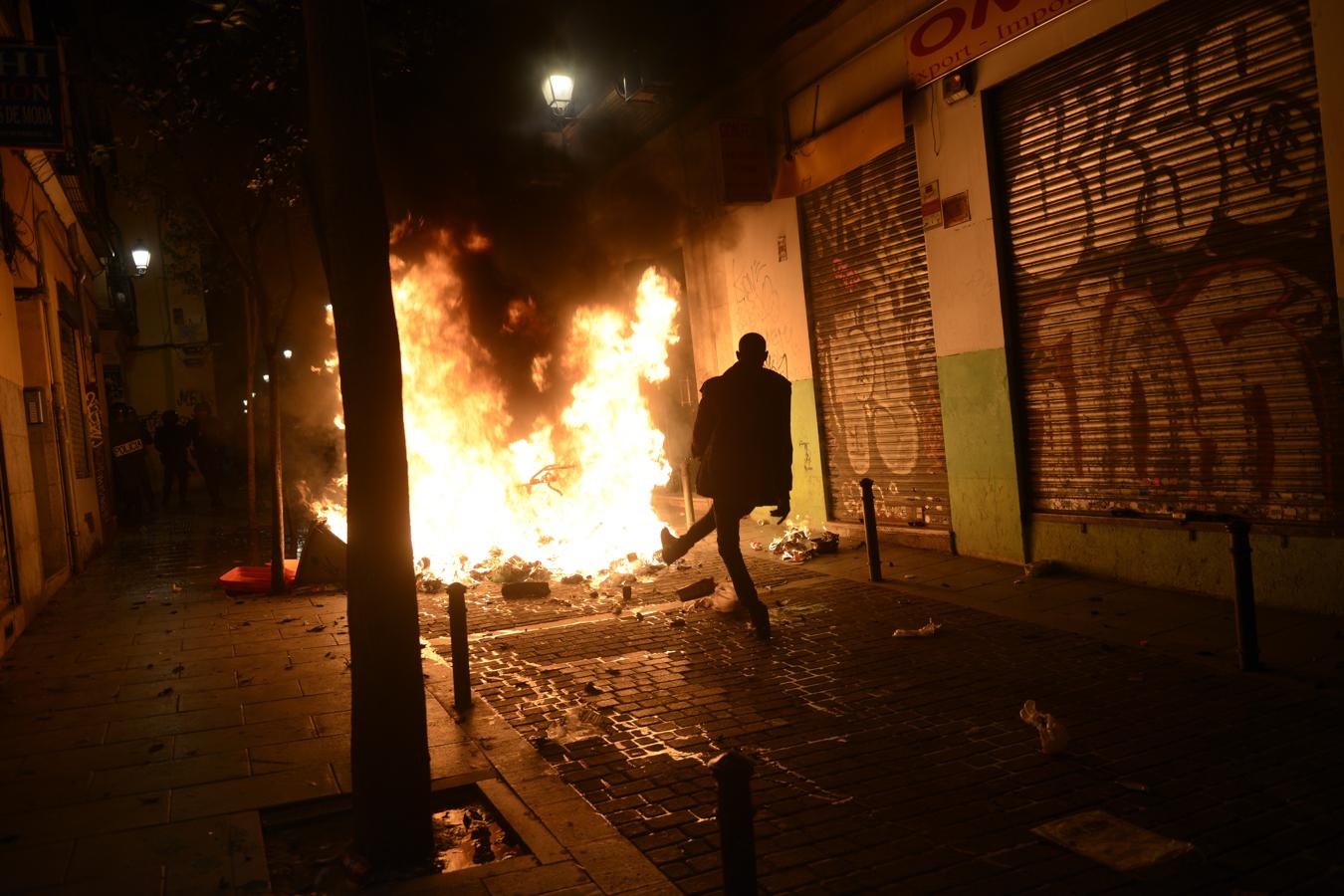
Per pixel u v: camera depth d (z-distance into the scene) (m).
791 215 11.42
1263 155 6.43
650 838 3.79
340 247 3.61
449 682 6.19
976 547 9.09
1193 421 7.09
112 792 4.44
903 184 9.78
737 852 2.52
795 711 5.23
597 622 7.62
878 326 10.36
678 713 5.30
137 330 27.95
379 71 8.64
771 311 12.03
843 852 3.56
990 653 6.09
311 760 4.79
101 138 14.48
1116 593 7.32
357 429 3.64
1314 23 5.96
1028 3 7.78
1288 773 3.99
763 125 11.55
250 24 7.45
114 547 14.47
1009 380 8.52
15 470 8.55
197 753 4.95
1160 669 5.50
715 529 7.23
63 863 3.71
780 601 7.95
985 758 4.40
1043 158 8.09
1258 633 6.00
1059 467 8.28
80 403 14.41
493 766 4.64
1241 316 6.66
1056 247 8.07
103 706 5.89
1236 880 3.20
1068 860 3.41
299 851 3.92
